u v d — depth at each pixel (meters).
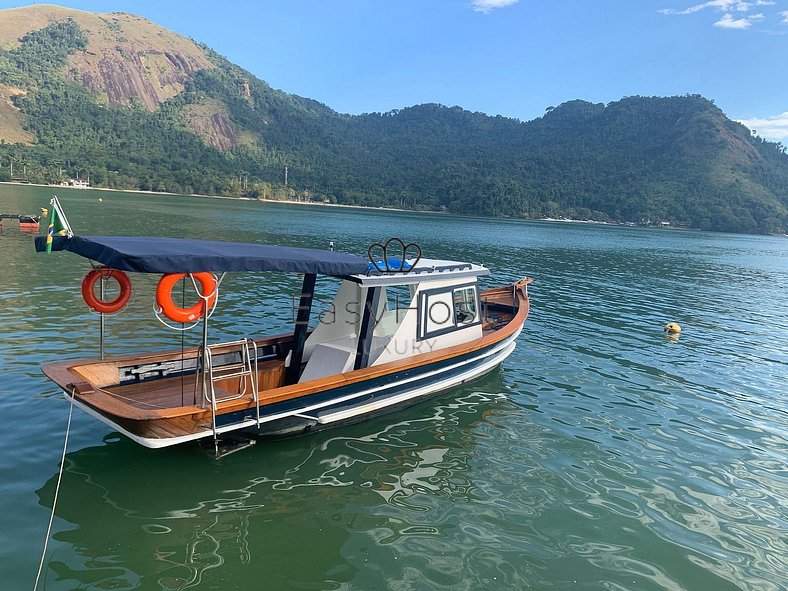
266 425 7.84
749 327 20.67
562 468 8.26
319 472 7.60
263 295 20.22
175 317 6.68
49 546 5.62
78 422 8.43
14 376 10.09
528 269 35.97
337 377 8.38
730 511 7.37
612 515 7.05
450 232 77.75
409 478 7.62
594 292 27.16
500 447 8.82
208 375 7.90
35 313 14.91
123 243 6.90
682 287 31.84
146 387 8.14
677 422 10.45
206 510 6.49
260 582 5.33
